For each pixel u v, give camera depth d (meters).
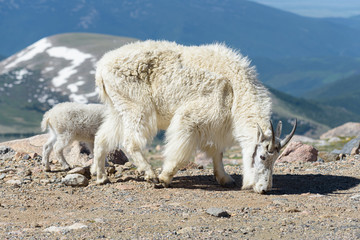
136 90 7.50
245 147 7.33
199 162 14.27
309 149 11.17
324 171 9.45
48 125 9.05
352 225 4.77
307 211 5.61
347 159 11.13
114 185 7.79
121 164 10.76
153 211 5.77
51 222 5.19
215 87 7.48
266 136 6.96
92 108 9.00
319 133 160.50
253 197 6.80
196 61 7.56
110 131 7.80
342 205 6.05
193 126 7.44
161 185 7.71
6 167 9.38
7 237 4.47
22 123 136.38
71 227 4.83
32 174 8.66
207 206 6.12
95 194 7.13
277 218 5.27
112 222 5.10
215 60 7.64
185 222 5.08
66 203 6.42
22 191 7.21
